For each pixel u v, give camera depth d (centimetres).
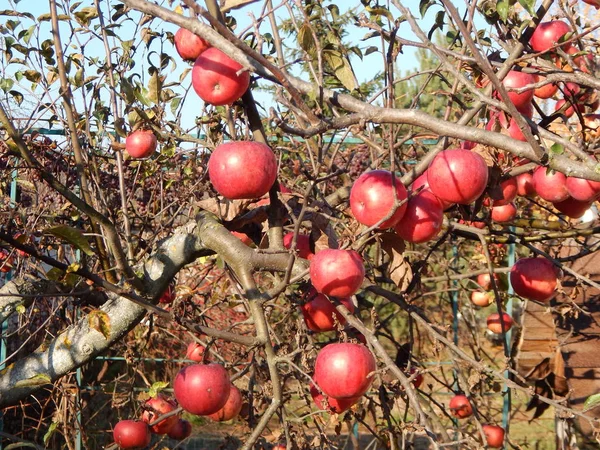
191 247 176
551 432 331
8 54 201
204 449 321
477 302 308
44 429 301
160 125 204
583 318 268
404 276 158
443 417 302
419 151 252
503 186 165
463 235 214
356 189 148
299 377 192
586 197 162
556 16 166
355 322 151
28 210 238
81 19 204
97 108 220
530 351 291
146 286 177
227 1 151
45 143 238
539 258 181
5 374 179
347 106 138
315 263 143
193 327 150
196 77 142
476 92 138
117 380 249
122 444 193
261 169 143
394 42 161
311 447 185
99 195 227
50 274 145
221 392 151
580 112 167
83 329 180
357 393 144
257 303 151
